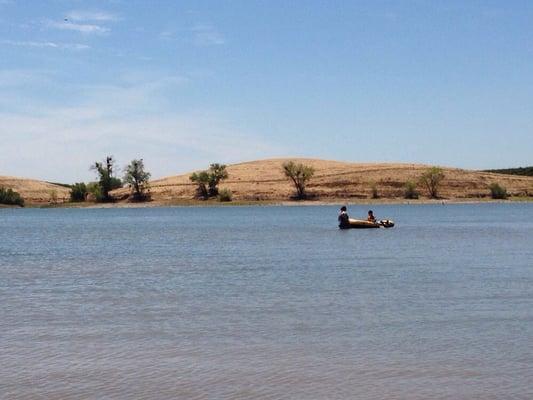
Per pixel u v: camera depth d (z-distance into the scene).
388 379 14.59
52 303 24.94
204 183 198.12
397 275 32.34
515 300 23.98
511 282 28.91
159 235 72.19
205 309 23.20
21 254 49.00
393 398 13.42
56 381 14.60
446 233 68.00
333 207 185.00
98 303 24.84
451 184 198.50
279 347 17.41
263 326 20.09
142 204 195.38
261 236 67.38
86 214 163.25
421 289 27.20
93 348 17.50
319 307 23.25
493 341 17.62
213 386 14.23
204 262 40.62
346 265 37.50
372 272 33.81
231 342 18.05
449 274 32.38
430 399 13.34
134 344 17.91
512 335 18.28
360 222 76.56
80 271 36.50
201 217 130.25
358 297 25.33
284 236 66.81
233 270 35.75
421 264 37.41
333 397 13.52
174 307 23.73
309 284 29.39
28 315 22.36
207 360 16.22
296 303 24.17
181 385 14.30
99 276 33.91
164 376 14.94
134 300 25.47
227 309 23.12
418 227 80.69
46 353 16.97
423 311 22.11
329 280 30.75
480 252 45.06
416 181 199.88
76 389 14.06
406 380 14.51
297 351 16.98
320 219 112.75
